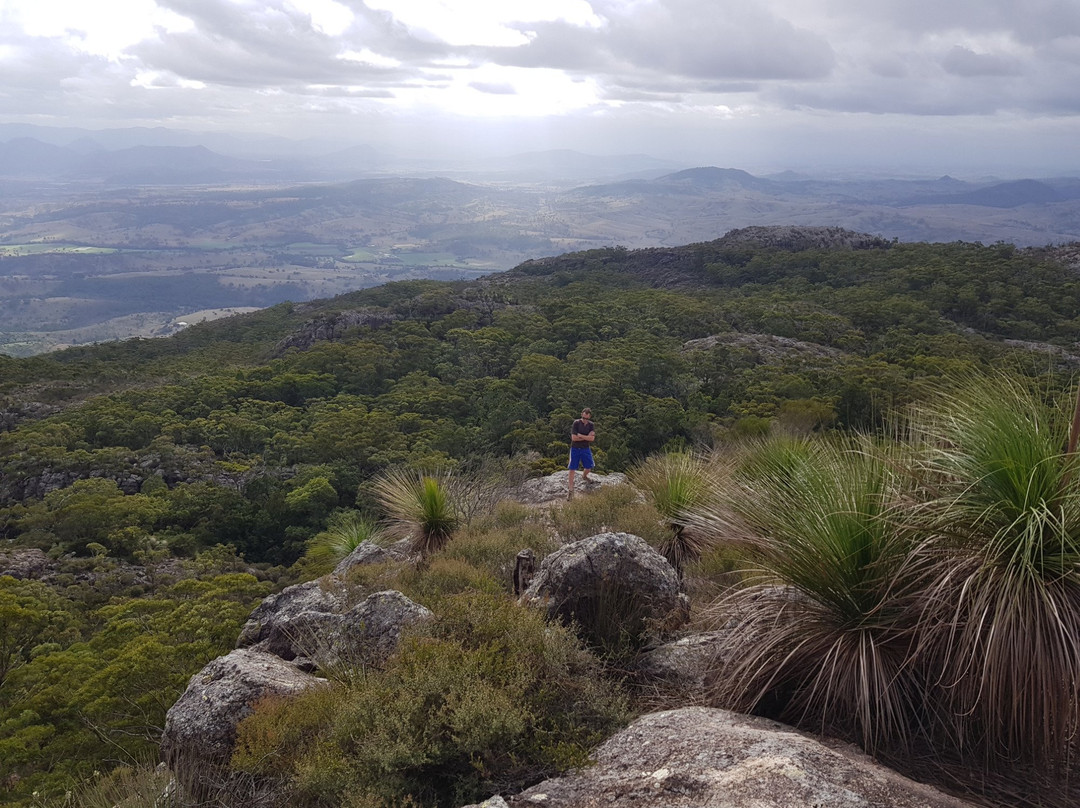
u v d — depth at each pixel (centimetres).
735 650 338
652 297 11231
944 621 283
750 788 241
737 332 8131
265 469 5031
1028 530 269
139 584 3266
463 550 741
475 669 338
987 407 319
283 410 6712
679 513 643
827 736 295
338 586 739
